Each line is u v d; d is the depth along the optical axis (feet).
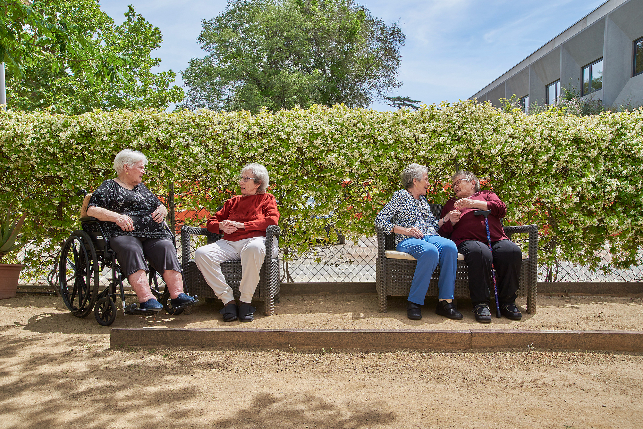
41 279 17.06
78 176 15.33
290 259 16.14
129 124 15.10
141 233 12.64
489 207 13.46
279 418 7.55
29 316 13.44
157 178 15.43
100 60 21.42
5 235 15.78
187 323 12.28
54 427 7.17
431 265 12.51
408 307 12.91
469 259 12.70
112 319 12.35
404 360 10.31
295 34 84.99
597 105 59.00
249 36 86.43
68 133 14.96
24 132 15.03
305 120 15.30
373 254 16.02
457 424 7.34
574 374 9.45
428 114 15.35
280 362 10.19
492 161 15.34
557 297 15.37
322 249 16.20
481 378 9.29
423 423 7.38
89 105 55.16
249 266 12.55
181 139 15.06
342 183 15.60
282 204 15.58
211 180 15.44
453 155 15.05
